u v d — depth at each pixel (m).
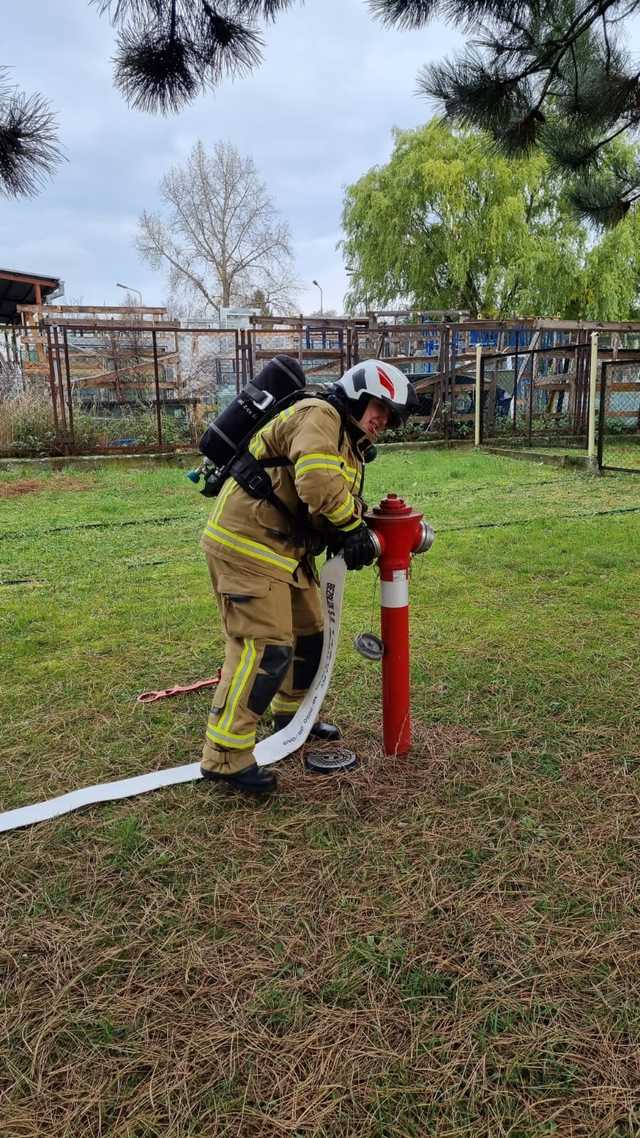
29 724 3.37
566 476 11.37
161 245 41.41
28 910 2.19
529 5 4.77
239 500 2.57
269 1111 1.57
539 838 2.47
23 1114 1.57
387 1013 1.80
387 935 2.06
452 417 16.30
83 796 2.75
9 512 9.13
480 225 28.14
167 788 2.83
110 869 2.37
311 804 2.70
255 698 2.63
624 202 6.22
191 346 16.98
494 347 18.33
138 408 16.17
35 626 4.73
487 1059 1.68
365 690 3.66
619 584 5.25
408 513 2.71
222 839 2.51
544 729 3.19
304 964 1.97
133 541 7.37
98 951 2.03
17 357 15.96
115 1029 1.78
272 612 2.60
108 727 3.33
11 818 2.63
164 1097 1.61
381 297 31.08
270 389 2.63
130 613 4.95
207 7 3.97
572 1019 1.78
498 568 5.81
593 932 2.05
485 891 2.23
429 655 4.04
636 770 2.87
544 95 5.30
